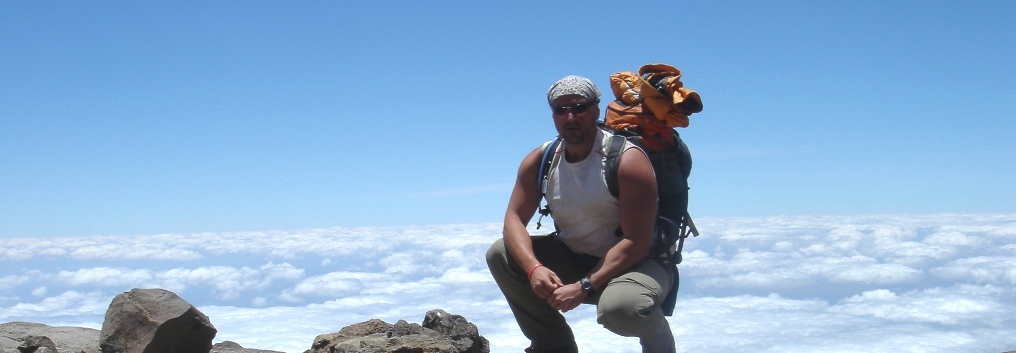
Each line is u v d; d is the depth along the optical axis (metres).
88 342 5.15
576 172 3.74
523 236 3.83
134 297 4.04
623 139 3.65
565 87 3.60
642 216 3.56
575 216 3.78
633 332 3.50
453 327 4.41
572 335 4.25
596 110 3.66
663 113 3.70
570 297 3.55
